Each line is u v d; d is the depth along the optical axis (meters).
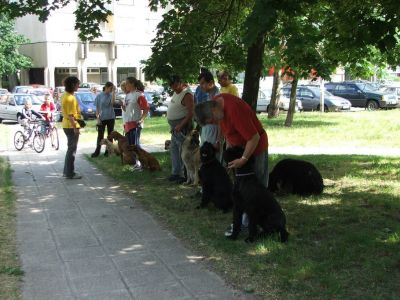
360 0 7.16
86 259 5.26
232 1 9.98
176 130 8.78
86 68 53.62
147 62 10.13
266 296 4.25
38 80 53.84
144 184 9.05
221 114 5.25
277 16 5.49
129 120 10.51
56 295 4.37
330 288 4.28
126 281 4.66
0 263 5.12
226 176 7.00
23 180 9.62
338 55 9.17
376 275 4.54
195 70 10.35
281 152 13.52
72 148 9.62
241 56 11.01
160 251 5.49
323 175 9.62
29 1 9.59
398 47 8.62
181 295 4.33
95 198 8.07
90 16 10.29
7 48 46.47
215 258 5.20
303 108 31.80
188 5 10.20
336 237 5.71
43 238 5.98
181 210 7.16
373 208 7.07
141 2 55.00
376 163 10.86
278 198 7.71
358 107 33.62
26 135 14.38
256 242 5.53
